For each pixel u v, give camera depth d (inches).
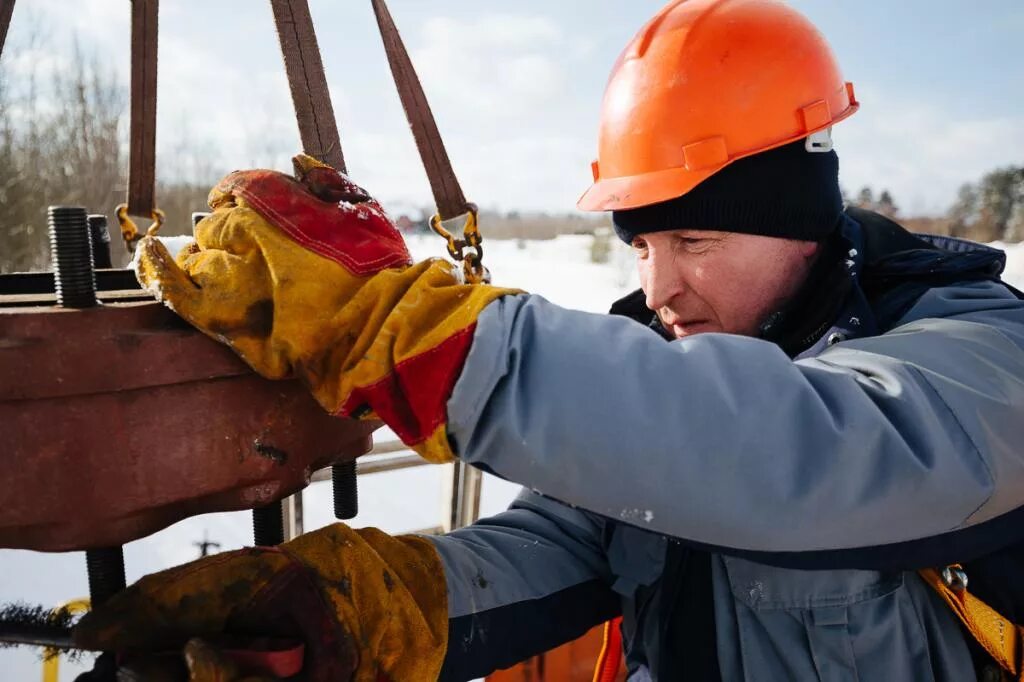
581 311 32.2
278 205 31.5
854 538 31.0
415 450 29.7
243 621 34.0
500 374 28.3
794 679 40.8
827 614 39.8
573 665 90.7
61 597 134.3
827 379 31.9
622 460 28.2
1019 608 40.5
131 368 29.4
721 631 43.4
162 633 33.0
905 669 39.6
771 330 46.4
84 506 29.3
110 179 563.5
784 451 29.3
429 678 39.9
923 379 33.2
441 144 42.5
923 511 31.4
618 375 28.8
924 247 47.7
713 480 28.6
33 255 510.0
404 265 33.5
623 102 48.7
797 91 45.3
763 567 41.5
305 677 32.8
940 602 41.4
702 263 45.1
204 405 31.4
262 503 34.1
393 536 44.9
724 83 44.8
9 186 498.0
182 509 32.2
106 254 54.5
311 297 30.2
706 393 29.2
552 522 55.4
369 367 29.0
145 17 53.2
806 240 45.2
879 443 30.4
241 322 30.4
